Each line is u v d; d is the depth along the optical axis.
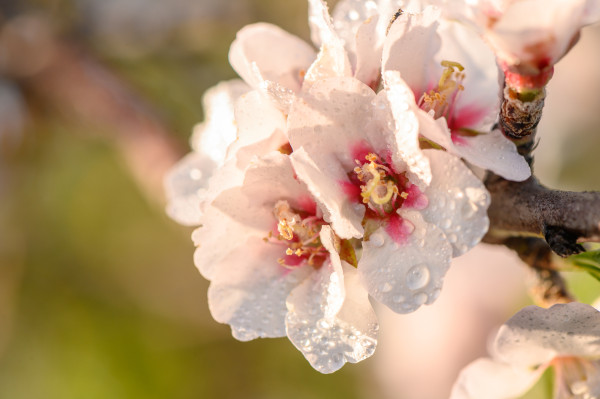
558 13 0.25
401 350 0.42
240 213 0.27
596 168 0.45
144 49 0.44
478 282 0.40
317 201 0.26
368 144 0.26
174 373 0.44
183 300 0.46
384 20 0.27
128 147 0.39
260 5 0.44
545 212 0.26
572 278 0.34
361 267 0.26
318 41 0.28
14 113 0.42
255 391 0.44
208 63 0.44
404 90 0.25
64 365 0.44
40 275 0.46
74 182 0.47
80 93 0.41
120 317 0.45
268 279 0.27
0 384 0.44
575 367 0.28
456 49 0.28
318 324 0.27
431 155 0.26
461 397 0.28
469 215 0.26
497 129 0.27
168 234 0.47
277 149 0.27
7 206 0.45
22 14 0.44
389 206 0.26
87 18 0.43
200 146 0.31
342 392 0.44
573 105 0.46
